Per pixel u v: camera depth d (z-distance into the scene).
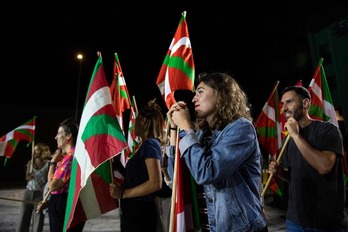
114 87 3.75
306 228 2.30
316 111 3.57
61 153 3.96
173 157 2.23
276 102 4.76
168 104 2.37
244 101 1.86
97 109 2.40
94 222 6.57
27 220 4.88
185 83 2.39
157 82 2.94
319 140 2.35
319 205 2.27
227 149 1.57
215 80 1.81
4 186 15.32
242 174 1.67
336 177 2.30
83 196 2.69
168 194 3.28
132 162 2.69
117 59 3.92
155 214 2.67
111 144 2.28
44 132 21.59
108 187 2.78
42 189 4.92
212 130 1.86
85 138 2.32
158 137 2.85
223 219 1.60
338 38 21.78
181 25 2.53
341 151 2.27
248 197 1.62
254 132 1.70
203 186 1.83
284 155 2.65
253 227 1.57
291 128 2.31
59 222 3.20
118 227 6.14
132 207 2.58
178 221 1.81
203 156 1.59
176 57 2.45
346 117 21.44
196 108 1.85
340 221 2.26
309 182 2.34
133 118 4.83
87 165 2.22
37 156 5.09
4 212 7.71
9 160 18.91
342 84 21.78
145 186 2.49
